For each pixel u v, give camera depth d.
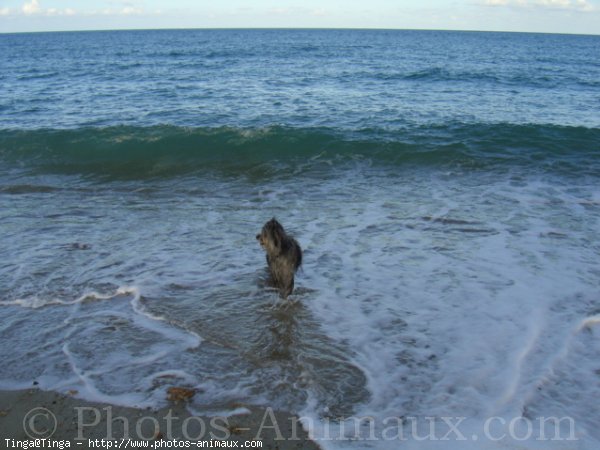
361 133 13.84
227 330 4.86
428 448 3.40
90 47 67.44
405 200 8.87
